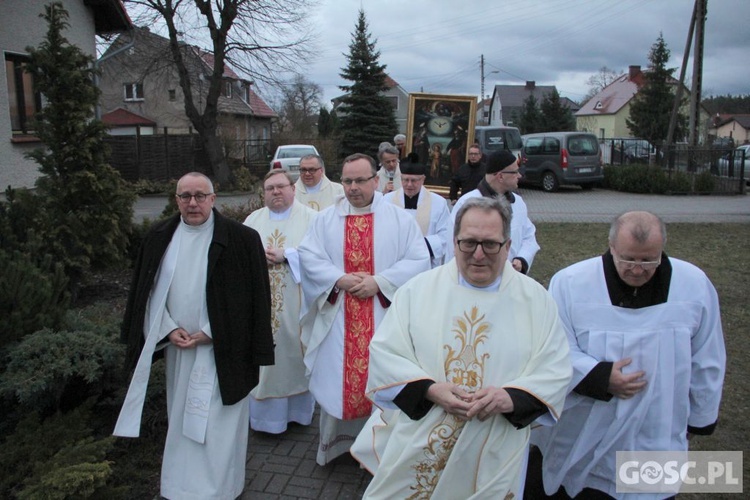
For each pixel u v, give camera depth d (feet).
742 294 25.23
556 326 8.26
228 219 11.65
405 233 13.34
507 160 15.28
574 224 44.42
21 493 9.89
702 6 72.43
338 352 12.87
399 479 8.34
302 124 137.18
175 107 122.42
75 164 21.85
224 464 11.22
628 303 8.70
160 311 11.25
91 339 13.60
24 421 12.26
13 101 39.55
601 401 8.84
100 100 23.18
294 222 15.76
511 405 7.71
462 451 7.91
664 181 64.59
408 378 8.10
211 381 11.27
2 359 12.97
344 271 13.20
